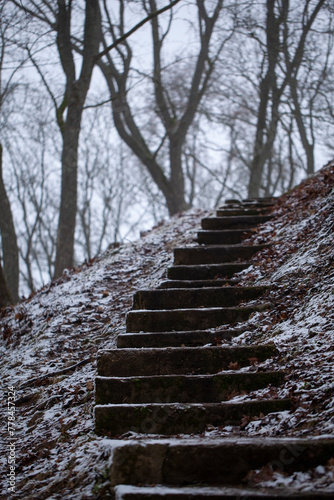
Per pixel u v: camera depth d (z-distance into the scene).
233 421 4.07
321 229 6.58
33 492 3.81
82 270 9.15
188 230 9.55
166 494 3.15
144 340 5.25
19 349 7.00
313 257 6.03
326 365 4.24
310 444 3.33
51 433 4.70
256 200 10.33
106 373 4.84
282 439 3.49
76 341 6.70
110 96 20.33
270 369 4.54
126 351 4.89
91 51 13.11
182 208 20.78
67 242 12.79
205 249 7.16
